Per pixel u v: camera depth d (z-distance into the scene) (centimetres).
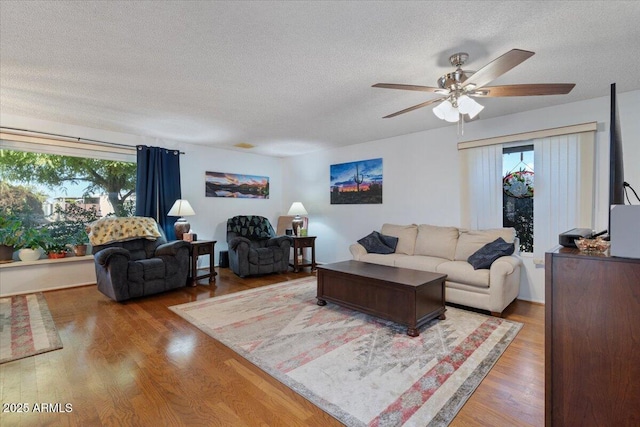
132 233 409
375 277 295
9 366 215
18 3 167
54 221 421
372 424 159
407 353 235
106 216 460
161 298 375
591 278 115
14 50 218
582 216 323
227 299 370
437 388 190
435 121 397
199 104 332
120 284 346
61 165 425
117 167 469
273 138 494
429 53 223
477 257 339
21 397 181
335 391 188
